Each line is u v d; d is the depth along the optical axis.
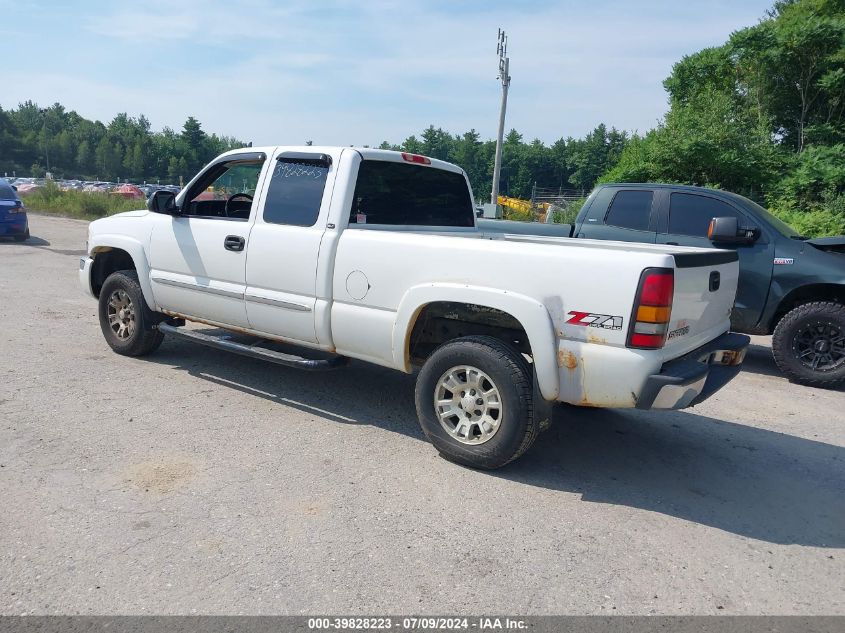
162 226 5.82
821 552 3.47
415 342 4.63
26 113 159.00
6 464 3.98
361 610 2.79
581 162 102.00
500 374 3.99
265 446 4.46
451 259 4.17
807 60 19.14
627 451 4.77
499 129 26.56
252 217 5.21
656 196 7.78
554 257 3.84
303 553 3.20
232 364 6.36
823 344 6.73
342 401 5.47
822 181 15.80
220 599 2.82
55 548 3.14
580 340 3.78
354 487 3.92
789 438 5.21
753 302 7.12
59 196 29.47
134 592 2.85
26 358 6.26
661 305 3.62
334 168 4.85
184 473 4.00
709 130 16.44
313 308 4.78
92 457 4.15
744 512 3.90
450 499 3.84
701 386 3.84
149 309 6.12
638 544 3.45
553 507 3.81
